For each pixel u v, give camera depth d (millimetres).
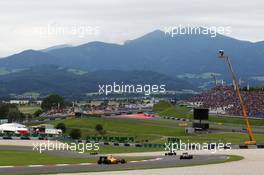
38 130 183000
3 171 66000
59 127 188625
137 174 64188
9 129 171500
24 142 131750
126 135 173125
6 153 99188
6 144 124062
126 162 81750
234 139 151750
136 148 128625
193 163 81188
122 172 66250
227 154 105062
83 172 65500
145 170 69188
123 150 120875
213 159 90438
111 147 130125
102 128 183875
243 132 175875
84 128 197375
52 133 171750
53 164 77688
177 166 75625
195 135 168750
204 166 76000
